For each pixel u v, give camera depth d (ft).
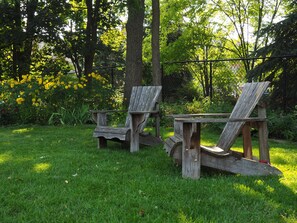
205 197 10.31
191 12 55.11
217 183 11.66
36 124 30.78
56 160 15.60
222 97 38.81
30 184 11.72
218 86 55.01
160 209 9.31
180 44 54.29
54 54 44.83
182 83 62.13
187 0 52.90
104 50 44.75
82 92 31.71
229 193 10.57
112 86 36.01
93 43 42.37
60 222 8.53
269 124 23.70
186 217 8.77
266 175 12.90
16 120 30.96
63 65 45.93
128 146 19.80
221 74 55.77
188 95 54.39
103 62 58.90
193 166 12.34
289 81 30.73
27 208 9.47
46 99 31.14
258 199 10.10
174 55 54.13
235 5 58.90
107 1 44.19
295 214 9.05
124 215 8.91
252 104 13.71
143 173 13.17
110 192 10.78
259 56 32.48
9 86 31.45
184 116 15.51
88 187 11.28
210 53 62.23
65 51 42.65
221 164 12.75
